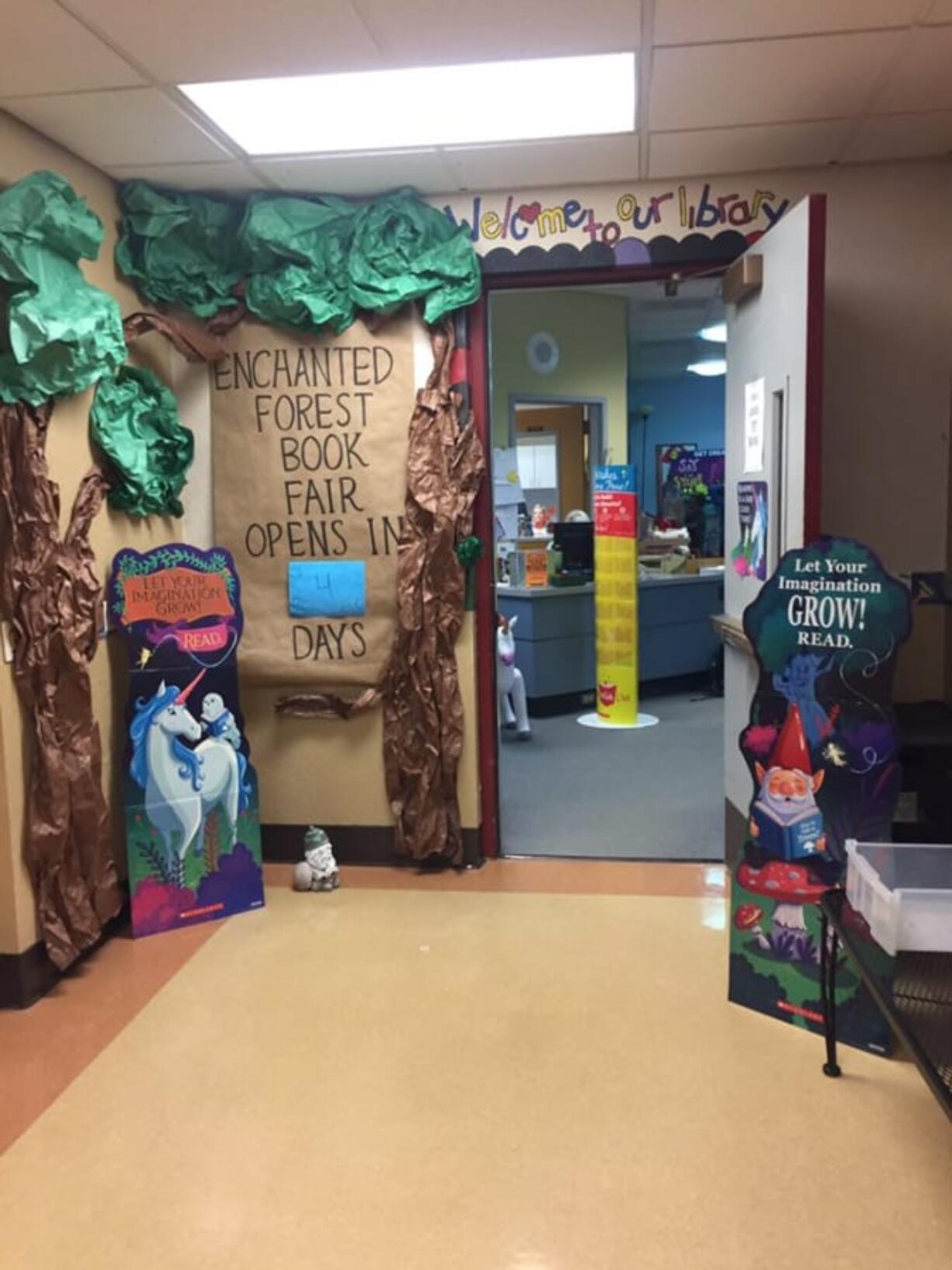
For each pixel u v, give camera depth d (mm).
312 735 3641
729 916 2973
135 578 3039
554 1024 2518
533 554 6273
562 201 3309
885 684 2367
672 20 2189
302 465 3486
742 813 3357
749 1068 2299
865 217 3160
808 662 2428
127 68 2371
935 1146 2016
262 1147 2057
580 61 2406
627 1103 2176
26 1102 2230
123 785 3094
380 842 3660
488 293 3441
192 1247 1789
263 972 2840
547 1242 1776
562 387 7113
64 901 2760
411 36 2246
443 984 2738
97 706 3037
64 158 2875
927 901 1940
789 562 2420
